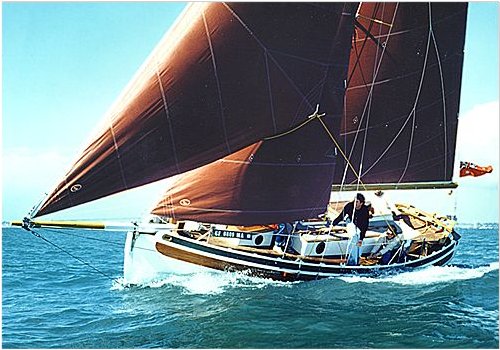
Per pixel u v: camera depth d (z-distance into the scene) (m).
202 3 11.91
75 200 11.40
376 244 15.45
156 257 13.27
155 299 12.42
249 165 13.28
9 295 14.09
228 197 13.20
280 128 13.03
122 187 11.58
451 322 10.73
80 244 31.83
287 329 10.27
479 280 14.65
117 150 11.39
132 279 13.48
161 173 11.89
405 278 14.66
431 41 17.91
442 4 17.66
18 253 25.77
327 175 14.26
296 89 12.99
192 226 14.10
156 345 9.61
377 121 17.70
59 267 19.83
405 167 18.36
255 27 12.24
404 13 17.30
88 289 14.56
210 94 12.03
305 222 15.45
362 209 14.66
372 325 10.52
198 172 13.21
